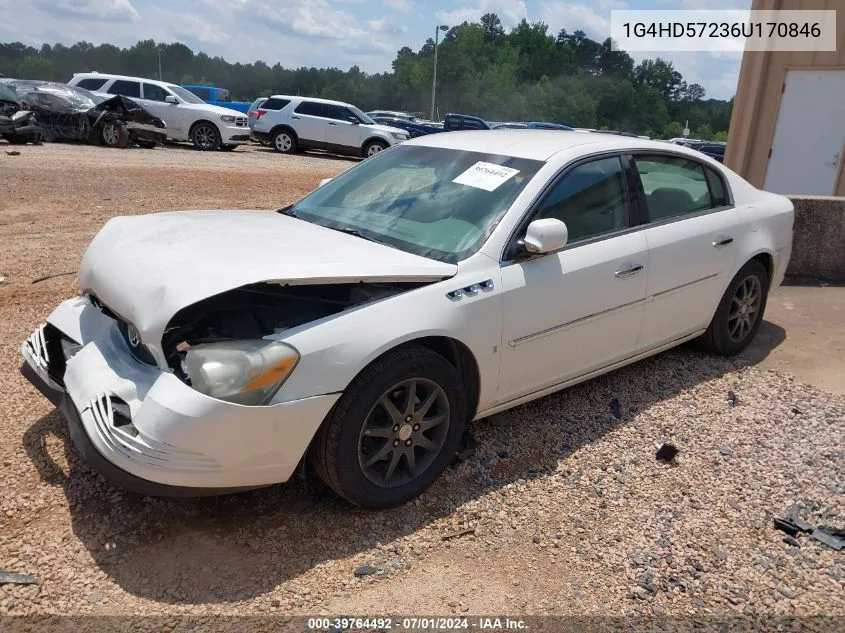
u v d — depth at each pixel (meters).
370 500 3.07
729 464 3.67
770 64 11.38
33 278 6.22
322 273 2.85
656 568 2.87
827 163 11.16
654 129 101.06
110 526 2.96
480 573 2.81
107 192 10.58
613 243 3.92
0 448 3.47
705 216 4.55
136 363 2.95
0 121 15.59
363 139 20.72
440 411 3.28
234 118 19.89
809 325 5.94
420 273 3.13
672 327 4.44
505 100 92.31
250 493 3.25
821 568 2.90
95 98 17.95
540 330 3.57
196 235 3.34
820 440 3.93
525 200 3.56
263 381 2.67
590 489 3.40
